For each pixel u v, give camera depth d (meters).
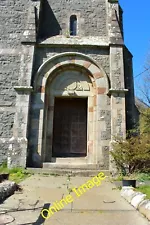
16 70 11.76
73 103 13.57
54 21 13.08
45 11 13.30
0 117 11.12
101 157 10.36
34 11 12.27
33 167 10.18
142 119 12.63
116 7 12.61
